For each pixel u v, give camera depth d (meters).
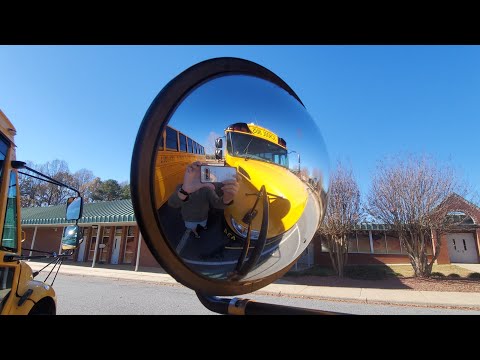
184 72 0.77
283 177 0.86
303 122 0.97
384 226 15.01
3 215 2.28
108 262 20.05
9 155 2.36
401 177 13.61
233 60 0.87
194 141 0.74
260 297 9.54
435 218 13.05
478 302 8.48
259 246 0.80
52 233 22.38
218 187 0.75
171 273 0.72
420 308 8.02
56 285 10.71
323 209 1.01
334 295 9.72
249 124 0.82
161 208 0.69
